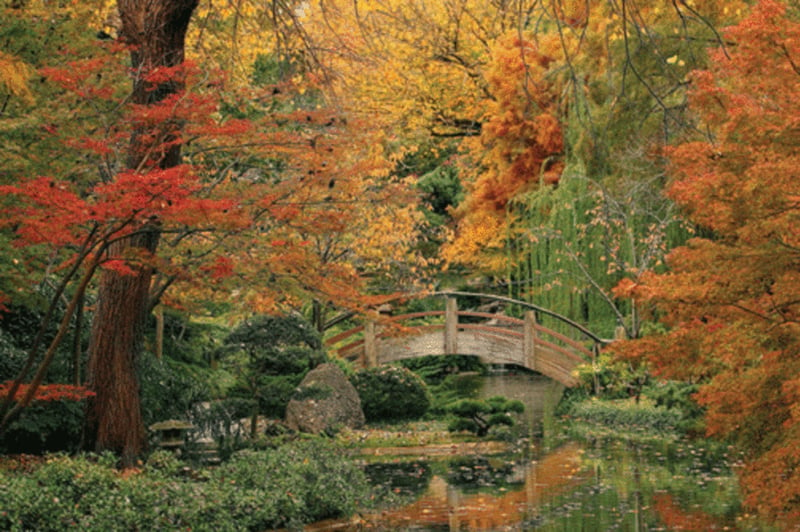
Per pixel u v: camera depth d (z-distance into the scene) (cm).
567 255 2278
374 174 1964
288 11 1337
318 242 2066
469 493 1326
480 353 2398
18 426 1198
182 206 799
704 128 1393
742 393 840
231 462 1186
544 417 2239
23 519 833
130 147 1049
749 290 786
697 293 805
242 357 1755
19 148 872
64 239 834
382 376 2198
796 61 783
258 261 1108
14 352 1260
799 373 802
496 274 2886
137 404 1202
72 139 866
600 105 2119
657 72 1817
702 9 1727
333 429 1931
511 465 1577
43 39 1008
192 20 1778
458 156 2994
